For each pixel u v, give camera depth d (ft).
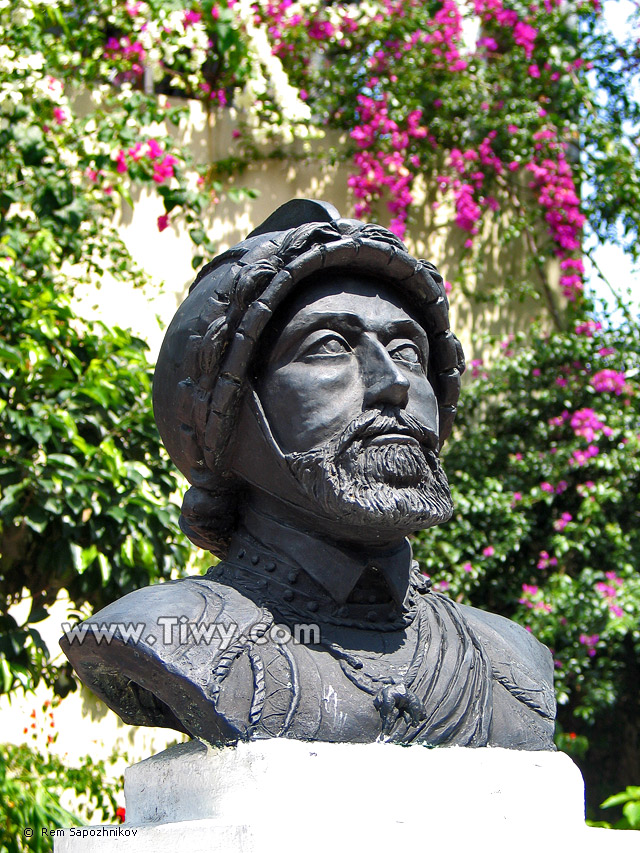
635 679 18.29
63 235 13.82
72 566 11.24
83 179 14.89
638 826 10.18
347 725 6.32
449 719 6.60
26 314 11.62
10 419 11.02
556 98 19.71
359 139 18.33
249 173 17.99
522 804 6.38
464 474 17.48
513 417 18.25
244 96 16.66
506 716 6.91
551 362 18.43
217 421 6.87
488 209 19.38
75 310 15.93
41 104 14.12
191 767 6.54
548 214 19.12
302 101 18.44
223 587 6.95
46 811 10.96
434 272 7.30
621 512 18.15
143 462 11.95
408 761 6.16
